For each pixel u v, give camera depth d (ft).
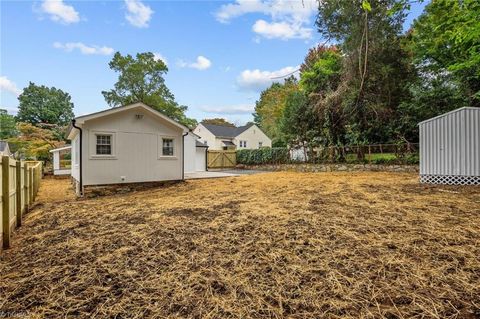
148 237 10.68
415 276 6.97
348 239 9.78
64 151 63.36
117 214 15.26
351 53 37.40
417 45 38.19
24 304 6.24
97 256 8.96
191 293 6.52
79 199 23.97
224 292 6.54
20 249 10.11
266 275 7.32
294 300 6.09
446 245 8.95
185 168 49.98
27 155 66.69
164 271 7.73
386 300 5.97
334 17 31.42
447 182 24.17
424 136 25.59
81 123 25.91
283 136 60.18
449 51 36.24
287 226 11.53
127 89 77.41
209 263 8.19
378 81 39.01
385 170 39.86
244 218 13.05
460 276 6.90
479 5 21.01
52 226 13.28
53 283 7.20
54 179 49.34
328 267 7.64
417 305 5.74
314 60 54.44
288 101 55.72
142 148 30.14
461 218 12.09
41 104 92.79
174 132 32.96
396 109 41.11
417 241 9.37
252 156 66.85
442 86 39.50
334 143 48.32
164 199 20.27
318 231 10.75
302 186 25.03
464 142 23.40
